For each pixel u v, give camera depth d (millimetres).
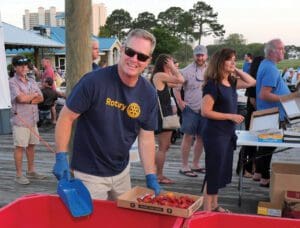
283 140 3555
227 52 3148
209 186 3318
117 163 2270
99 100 2068
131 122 2170
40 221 1945
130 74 2006
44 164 5762
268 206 3549
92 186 2219
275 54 4176
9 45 13578
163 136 4574
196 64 4766
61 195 1895
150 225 1840
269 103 4242
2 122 4551
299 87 4031
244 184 4773
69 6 3477
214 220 1769
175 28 55969
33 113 4637
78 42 3504
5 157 6293
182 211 1731
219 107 3209
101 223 1912
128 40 2008
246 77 3900
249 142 3545
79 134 2211
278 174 3527
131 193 1998
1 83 3914
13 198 4320
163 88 4316
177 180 4949
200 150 5172
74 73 3543
